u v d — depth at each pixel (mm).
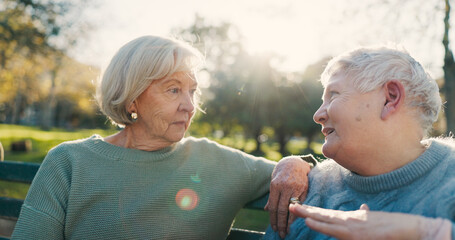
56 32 8953
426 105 1191
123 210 1485
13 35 8773
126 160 1528
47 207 1451
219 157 1683
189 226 1532
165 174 1554
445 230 884
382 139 1170
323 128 1293
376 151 1187
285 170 1441
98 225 1481
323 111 1275
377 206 1189
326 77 1320
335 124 1227
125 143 1594
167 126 1480
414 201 1120
